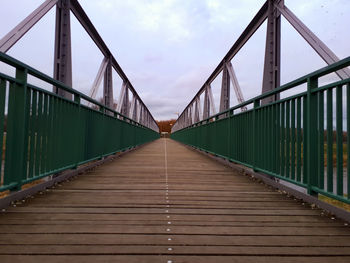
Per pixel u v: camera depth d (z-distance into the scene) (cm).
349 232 142
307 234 138
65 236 129
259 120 316
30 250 112
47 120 241
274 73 392
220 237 132
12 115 187
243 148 371
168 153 749
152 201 203
